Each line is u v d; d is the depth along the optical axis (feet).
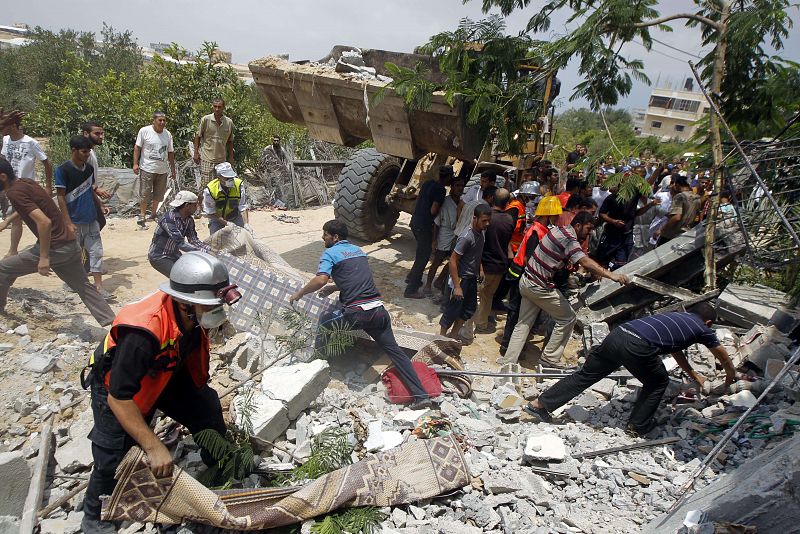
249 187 35.78
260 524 8.61
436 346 15.39
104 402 8.38
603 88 18.61
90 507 8.96
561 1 19.56
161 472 8.14
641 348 12.11
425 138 21.07
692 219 23.00
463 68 19.54
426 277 24.68
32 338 14.98
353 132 23.81
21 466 9.53
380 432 11.57
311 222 32.81
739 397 13.87
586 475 11.29
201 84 36.29
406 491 9.66
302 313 15.34
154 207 28.09
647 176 32.89
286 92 23.72
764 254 17.92
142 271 21.68
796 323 16.58
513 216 20.07
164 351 8.04
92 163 18.13
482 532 9.24
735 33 17.84
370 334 13.61
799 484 7.93
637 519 10.02
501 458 11.66
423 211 21.18
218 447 9.59
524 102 19.57
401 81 18.92
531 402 14.49
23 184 14.20
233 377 13.28
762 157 16.72
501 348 18.58
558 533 9.48
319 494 9.12
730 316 18.99
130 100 35.96
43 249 14.37
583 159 19.33
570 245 15.75
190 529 8.91
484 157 24.59
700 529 8.08
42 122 38.34
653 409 12.75
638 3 17.56
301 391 11.47
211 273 8.05
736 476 9.66
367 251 27.91
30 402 12.11
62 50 58.49
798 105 18.65
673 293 18.40
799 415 12.39
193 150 33.17
